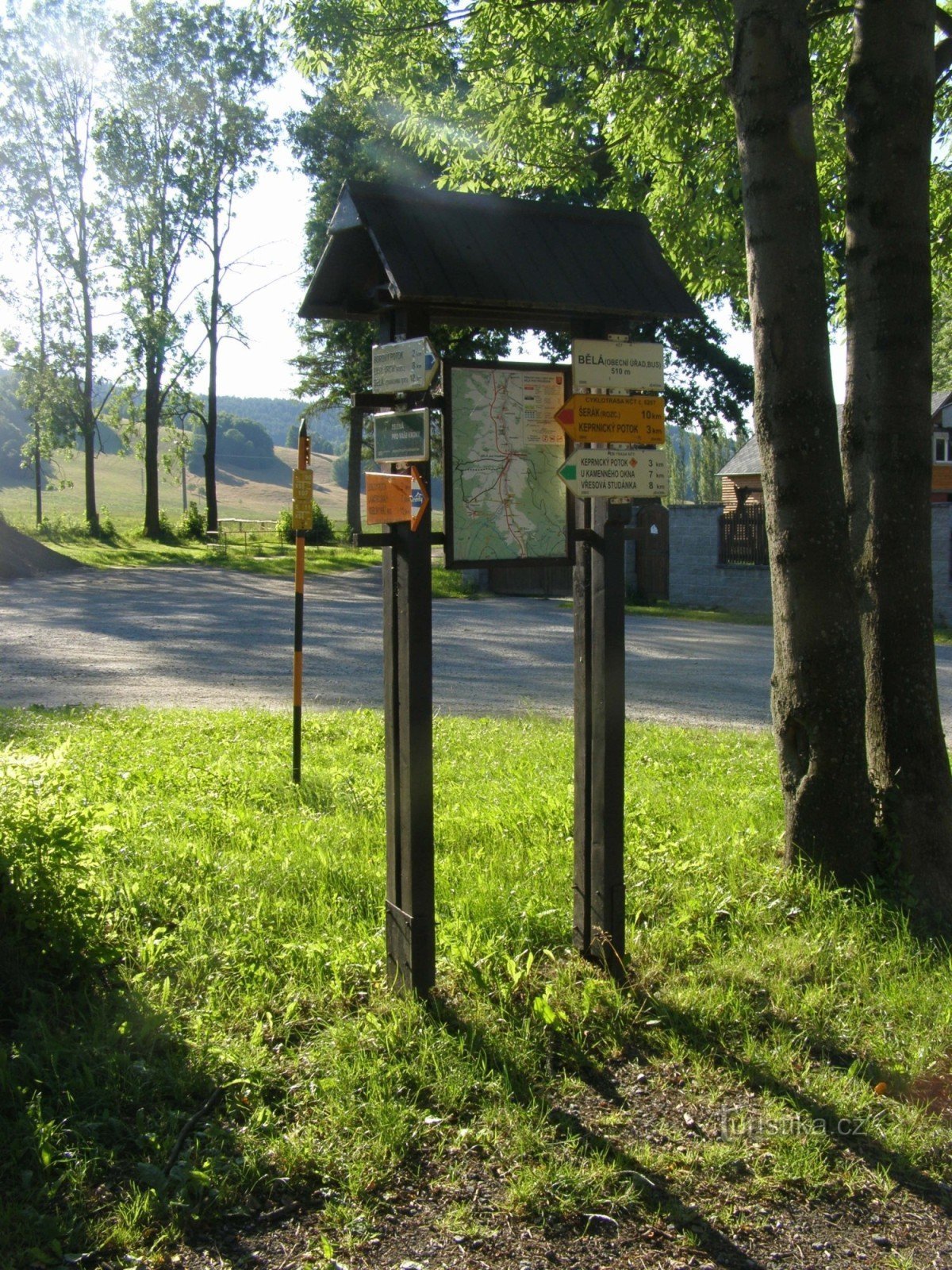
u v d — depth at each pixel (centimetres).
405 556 404
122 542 4328
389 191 412
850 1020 430
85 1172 310
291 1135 335
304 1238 299
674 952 477
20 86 4147
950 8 897
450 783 770
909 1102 384
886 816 543
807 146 518
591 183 1000
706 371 3133
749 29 516
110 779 724
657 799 725
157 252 4359
